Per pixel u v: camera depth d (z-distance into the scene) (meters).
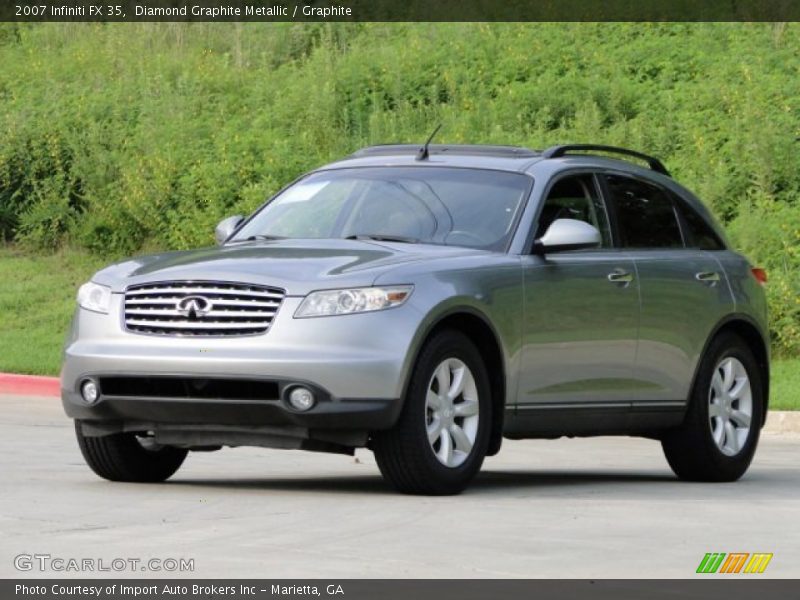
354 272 23.11
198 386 22.94
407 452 22.98
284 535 18.91
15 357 52.31
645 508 22.86
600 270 26.44
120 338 23.58
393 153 27.83
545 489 25.81
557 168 26.86
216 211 62.22
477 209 25.78
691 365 28.30
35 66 77.81
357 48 73.56
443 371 23.48
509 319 24.58
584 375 26.09
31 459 29.70
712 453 28.64
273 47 77.75
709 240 29.78
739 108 59.94
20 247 67.81
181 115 68.69
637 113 62.72
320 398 22.44
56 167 69.00
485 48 69.56
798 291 50.28
